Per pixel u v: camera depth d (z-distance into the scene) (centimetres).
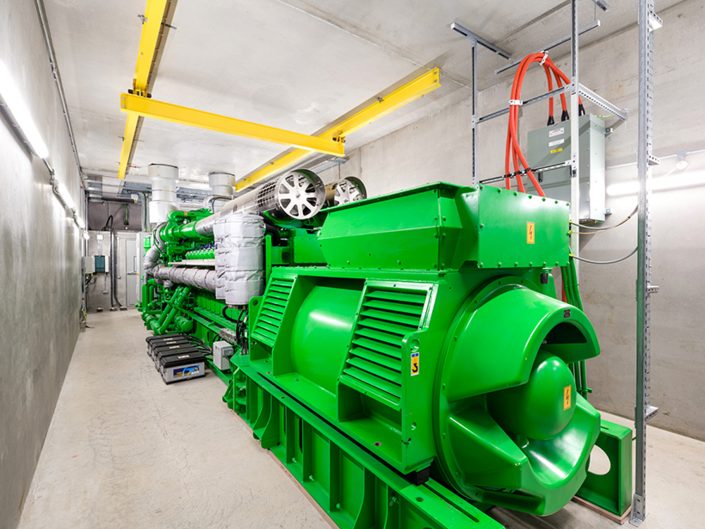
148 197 1081
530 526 184
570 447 170
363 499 170
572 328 177
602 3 280
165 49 362
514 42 351
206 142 607
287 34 340
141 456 254
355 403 190
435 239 160
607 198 329
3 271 177
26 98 232
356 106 486
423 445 148
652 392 304
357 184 395
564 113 317
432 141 509
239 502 206
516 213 170
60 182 362
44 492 215
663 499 207
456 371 151
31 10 252
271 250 336
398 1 299
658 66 298
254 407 296
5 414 175
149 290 855
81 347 579
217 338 470
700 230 278
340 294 240
